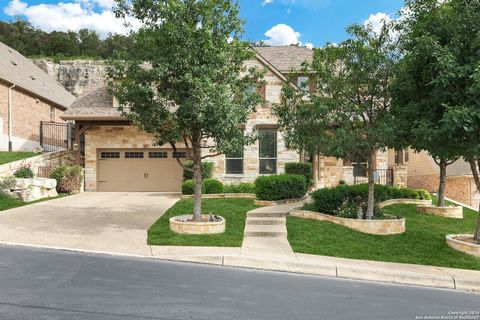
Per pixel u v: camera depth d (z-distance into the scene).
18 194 15.77
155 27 10.66
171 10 10.21
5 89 24.58
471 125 8.73
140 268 7.69
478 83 8.30
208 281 7.03
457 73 8.92
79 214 13.34
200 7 10.38
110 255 8.67
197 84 9.86
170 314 5.26
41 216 12.76
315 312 5.64
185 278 7.14
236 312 5.45
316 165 20.75
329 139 11.27
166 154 21.11
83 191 20.52
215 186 17.45
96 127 20.95
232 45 11.18
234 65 11.44
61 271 7.17
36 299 5.62
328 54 11.66
